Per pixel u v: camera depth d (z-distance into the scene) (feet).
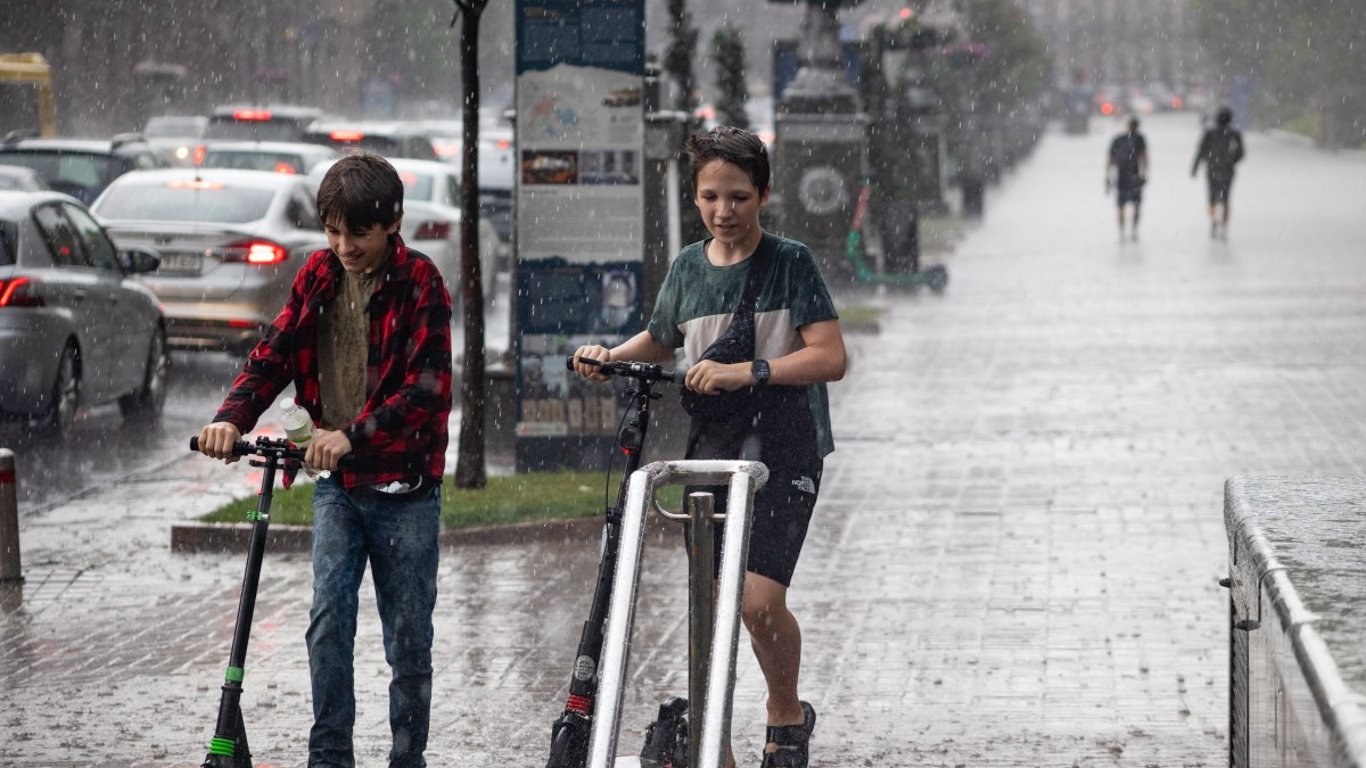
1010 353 192.65
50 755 65.77
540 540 105.91
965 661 78.59
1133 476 123.75
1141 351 191.72
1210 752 65.57
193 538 103.35
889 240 267.39
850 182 269.85
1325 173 592.19
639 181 124.77
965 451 134.92
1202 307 233.55
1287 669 31.07
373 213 53.06
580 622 86.58
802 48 276.41
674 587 93.04
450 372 54.34
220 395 171.42
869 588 92.73
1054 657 79.05
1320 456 130.00
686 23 211.00
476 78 114.11
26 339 134.51
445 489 117.08
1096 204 476.13
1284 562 34.73
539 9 123.85
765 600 55.83
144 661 79.56
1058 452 133.80
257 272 170.91
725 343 55.77
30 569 98.58
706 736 38.40
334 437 51.96
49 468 131.64
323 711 53.62
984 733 68.18
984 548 102.06
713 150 55.77
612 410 127.24
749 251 56.75
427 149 347.56
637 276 125.49
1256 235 359.87
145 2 654.53
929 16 496.23
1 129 459.32
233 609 89.15
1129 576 94.63
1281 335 202.49
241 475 129.59
